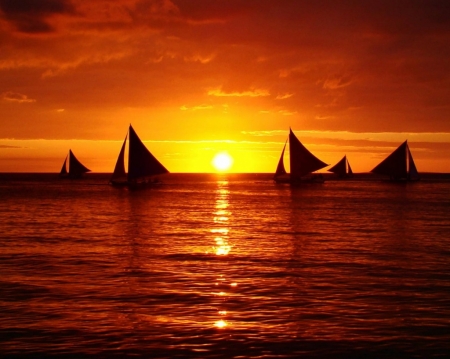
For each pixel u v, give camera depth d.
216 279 20.69
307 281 20.34
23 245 29.25
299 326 15.16
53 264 23.59
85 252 26.86
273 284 19.88
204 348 13.70
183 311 16.48
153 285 19.69
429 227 38.78
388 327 15.10
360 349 13.68
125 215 48.66
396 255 26.11
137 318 15.81
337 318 15.87
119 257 25.42
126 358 13.12
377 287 19.42
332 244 29.92
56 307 16.83
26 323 15.34
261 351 13.57
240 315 16.12
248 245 29.53
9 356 13.21
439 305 17.14
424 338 14.34
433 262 24.23
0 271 22.05
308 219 45.19
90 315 16.06
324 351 13.55
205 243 30.22
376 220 44.19
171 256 25.78
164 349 13.63
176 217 46.97
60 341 14.07
